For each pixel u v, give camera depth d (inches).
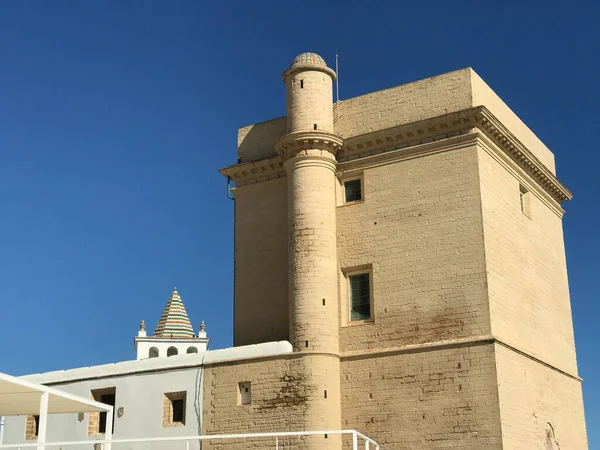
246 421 1413.6
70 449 1600.6
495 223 1409.9
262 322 1558.8
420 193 1432.1
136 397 1555.1
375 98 1521.9
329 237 1456.7
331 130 1504.7
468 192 1387.8
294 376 1385.3
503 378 1302.9
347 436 1375.5
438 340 1349.7
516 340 1401.3
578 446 1587.1
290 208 1478.8
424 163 1441.9
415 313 1384.1
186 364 1513.3
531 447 1357.0
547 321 1567.4
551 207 1705.2
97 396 1625.2
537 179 1630.2
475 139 1402.6
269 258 1587.1
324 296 1417.3
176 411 1523.1
